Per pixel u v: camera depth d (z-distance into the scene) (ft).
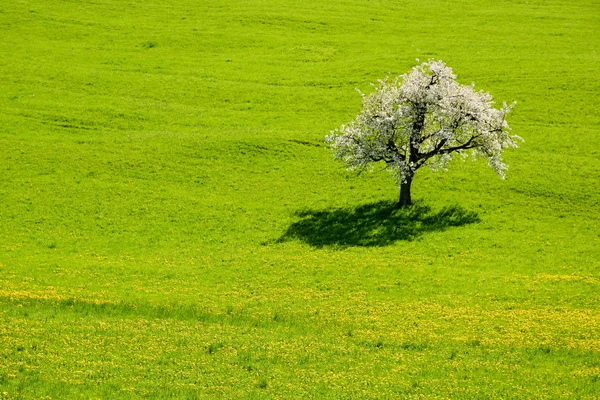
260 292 156.15
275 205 211.00
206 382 109.91
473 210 205.67
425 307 147.95
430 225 196.44
